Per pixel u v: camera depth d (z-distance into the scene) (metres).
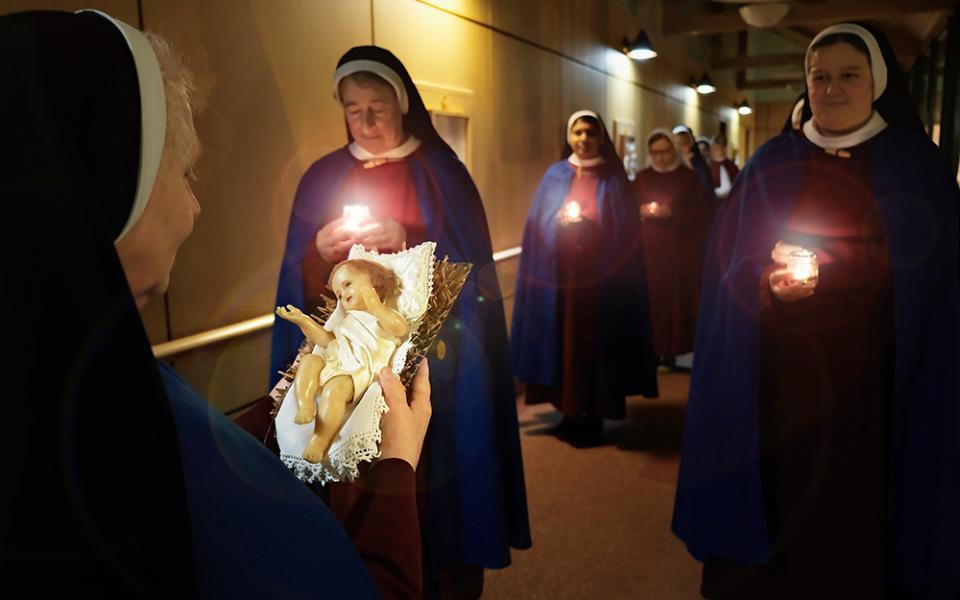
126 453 0.49
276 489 0.66
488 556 2.19
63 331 0.48
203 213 2.43
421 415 0.99
